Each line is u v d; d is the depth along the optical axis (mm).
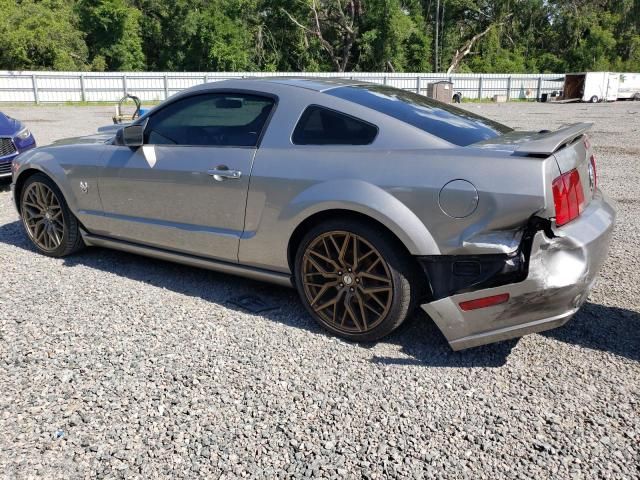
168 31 48469
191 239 3850
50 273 4367
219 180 3611
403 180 2975
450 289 2924
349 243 3191
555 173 2748
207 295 3949
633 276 4324
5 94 31797
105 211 4320
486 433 2463
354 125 3273
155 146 3977
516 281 2766
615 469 2238
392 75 38875
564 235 2758
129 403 2664
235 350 3176
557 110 27922
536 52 60156
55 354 3102
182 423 2523
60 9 44781
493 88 41969
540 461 2287
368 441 2412
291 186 3316
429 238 2906
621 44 60156
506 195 2727
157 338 3303
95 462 2271
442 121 3354
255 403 2676
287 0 47031
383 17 47562
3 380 2840
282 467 2258
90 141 4590
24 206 4820
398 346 3242
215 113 3773
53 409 2609
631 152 11312
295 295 3955
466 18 56844
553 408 2639
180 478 2193
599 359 3080
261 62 48812
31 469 2223
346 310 3262
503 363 3047
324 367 3002
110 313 3633
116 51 45469
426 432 2471
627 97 41719
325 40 50219
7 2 41688
